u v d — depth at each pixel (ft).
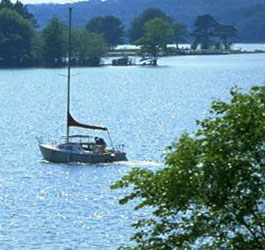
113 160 540.52
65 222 371.35
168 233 151.23
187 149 150.10
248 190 147.64
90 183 472.03
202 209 149.69
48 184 469.57
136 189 151.64
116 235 345.92
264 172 148.15
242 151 148.77
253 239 147.54
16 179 486.79
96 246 331.57
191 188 147.64
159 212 150.71
